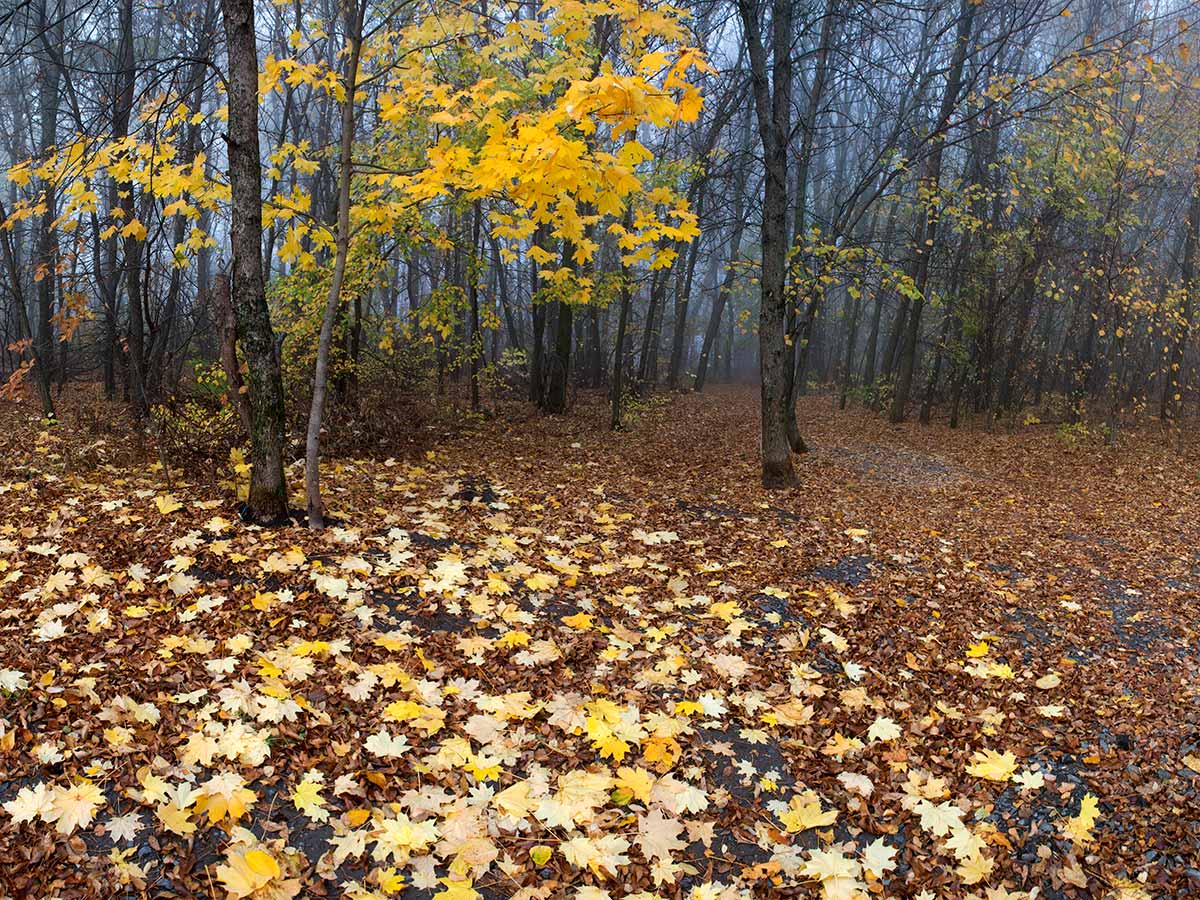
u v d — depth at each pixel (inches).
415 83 212.1
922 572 263.0
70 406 473.4
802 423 828.0
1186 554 309.9
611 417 634.8
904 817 126.6
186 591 165.9
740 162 579.2
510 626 175.3
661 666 165.8
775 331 387.2
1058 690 179.8
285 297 399.2
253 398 207.9
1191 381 754.8
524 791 115.3
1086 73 360.8
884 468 510.6
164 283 416.2
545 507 300.2
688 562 247.0
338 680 141.1
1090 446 613.0
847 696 164.6
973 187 585.3
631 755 132.5
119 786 105.0
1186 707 170.9
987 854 118.8
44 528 191.8
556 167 140.6
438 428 498.9
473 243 537.0
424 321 458.0
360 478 306.8
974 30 487.8
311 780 112.3
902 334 1027.9
